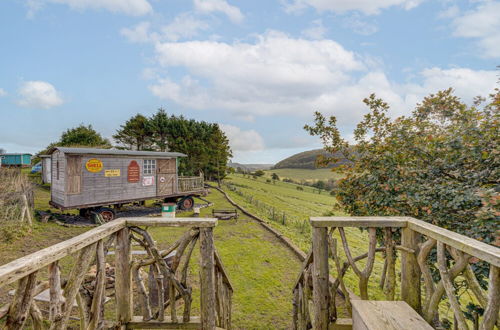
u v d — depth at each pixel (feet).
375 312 7.41
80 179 39.22
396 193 15.62
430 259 12.16
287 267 25.67
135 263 9.71
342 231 9.04
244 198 79.56
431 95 18.24
